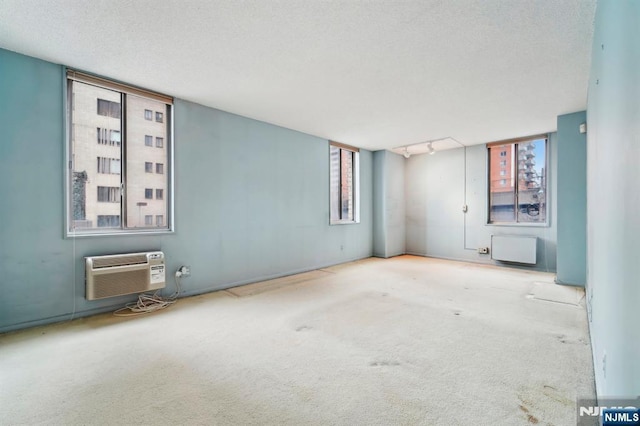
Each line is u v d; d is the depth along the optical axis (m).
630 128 1.00
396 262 6.27
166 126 3.69
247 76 3.12
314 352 2.31
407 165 7.36
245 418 1.58
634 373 0.90
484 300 3.63
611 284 1.33
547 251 5.34
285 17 2.18
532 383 1.89
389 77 3.13
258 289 4.14
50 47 2.60
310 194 5.43
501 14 2.14
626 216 1.06
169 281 3.63
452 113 4.27
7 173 2.65
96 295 2.97
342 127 4.99
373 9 2.09
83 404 1.69
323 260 5.70
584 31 2.31
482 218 6.14
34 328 2.75
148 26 2.29
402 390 1.83
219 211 4.11
